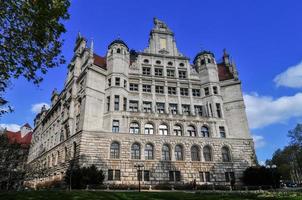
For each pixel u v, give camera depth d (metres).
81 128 50.16
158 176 49.59
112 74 57.03
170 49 66.44
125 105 56.03
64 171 51.59
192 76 64.56
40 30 18.77
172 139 53.75
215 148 54.91
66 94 65.56
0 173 38.38
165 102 59.66
